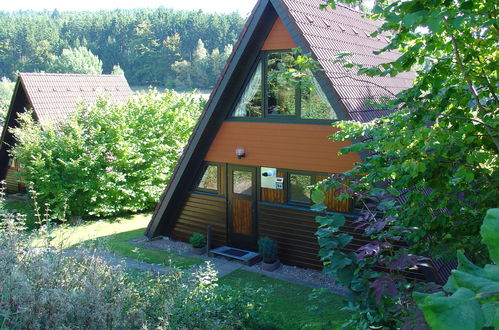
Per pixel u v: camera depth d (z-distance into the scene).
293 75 6.24
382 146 4.92
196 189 13.59
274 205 11.99
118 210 18.25
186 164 12.84
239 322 6.25
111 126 17.97
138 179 18.56
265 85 11.66
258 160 12.05
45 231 6.23
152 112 19.34
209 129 12.58
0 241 5.28
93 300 4.53
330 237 3.98
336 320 8.20
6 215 6.40
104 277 5.19
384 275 3.58
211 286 6.52
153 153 18.75
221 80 11.73
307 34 10.35
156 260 12.27
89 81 25.06
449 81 4.89
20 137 18.09
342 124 6.36
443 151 4.40
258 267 11.79
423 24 3.59
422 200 4.69
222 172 12.84
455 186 4.82
